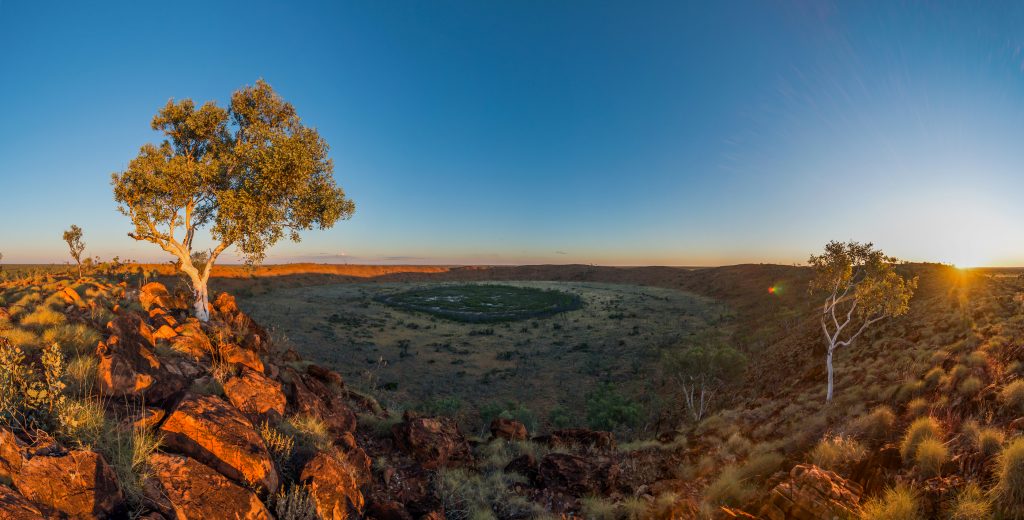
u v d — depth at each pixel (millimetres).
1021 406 10188
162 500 5254
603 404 37656
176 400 7195
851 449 11477
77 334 9695
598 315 102312
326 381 15789
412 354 61344
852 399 17953
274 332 57094
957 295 30438
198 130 17047
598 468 12406
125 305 15477
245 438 6836
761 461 12758
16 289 15898
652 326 83938
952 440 10016
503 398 44219
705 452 15844
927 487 8727
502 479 11922
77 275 40156
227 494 5746
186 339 11883
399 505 8438
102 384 7238
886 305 20141
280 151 16281
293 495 6531
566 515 10586
